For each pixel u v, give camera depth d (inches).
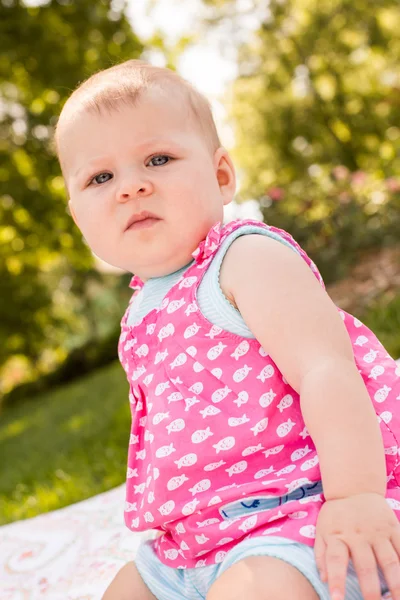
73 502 119.6
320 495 45.3
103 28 419.5
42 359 629.9
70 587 73.9
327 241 294.7
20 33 404.5
